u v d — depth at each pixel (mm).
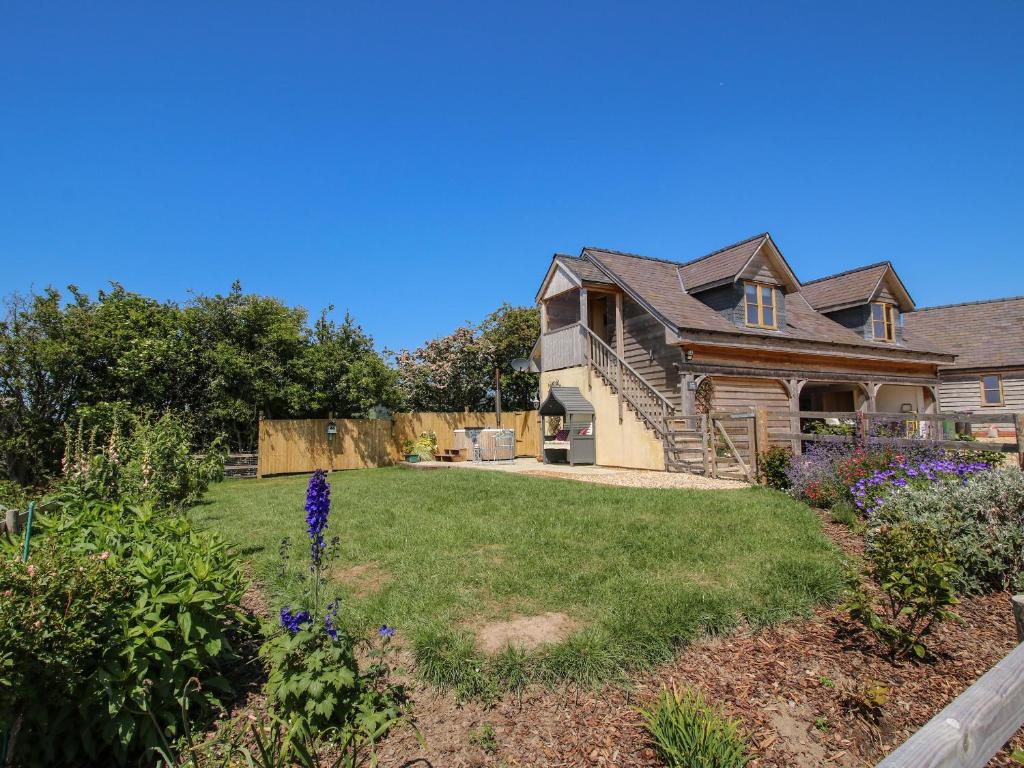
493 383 30234
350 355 21766
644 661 3771
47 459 15711
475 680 3561
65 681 2719
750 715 3336
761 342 16531
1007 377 23344
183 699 3088
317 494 3529
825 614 4578
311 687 2963
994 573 5273
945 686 3650
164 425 9695
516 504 8555
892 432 12977
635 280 17828
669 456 13688
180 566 3494
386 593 4875
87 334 16328
